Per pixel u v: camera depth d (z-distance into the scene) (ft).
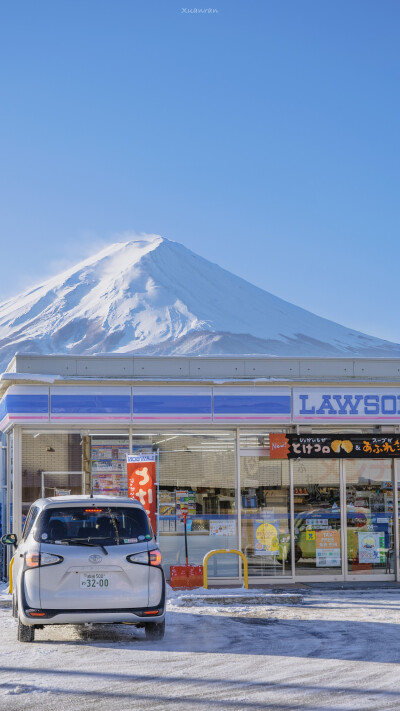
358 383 62.03
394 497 62.85
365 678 28.94
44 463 59.93
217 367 62.03
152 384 59.93
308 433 61.67
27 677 28.91
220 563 60.49
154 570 35.19
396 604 48.52
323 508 62.08
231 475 61.62
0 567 65.41
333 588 57.36
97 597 34.37
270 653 33.45
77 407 58.90
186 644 35.50
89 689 27.12
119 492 60.49
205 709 24.62
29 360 59.98
